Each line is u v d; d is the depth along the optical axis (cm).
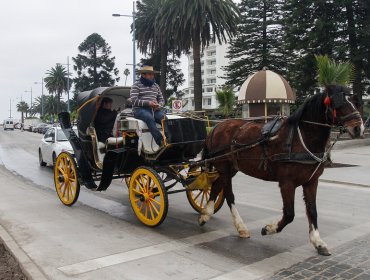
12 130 8269
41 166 1662
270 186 1141
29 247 602
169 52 4075
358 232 669
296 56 3934
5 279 493
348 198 966
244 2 4134
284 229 687
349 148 2319
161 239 639
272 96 2228
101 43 6950
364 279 473
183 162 753
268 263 528
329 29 3072
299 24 3238
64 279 483
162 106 757
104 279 483
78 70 6988
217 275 491
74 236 659
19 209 859
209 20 2848
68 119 942
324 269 505
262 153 591
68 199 890
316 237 563
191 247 598
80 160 838
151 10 3681
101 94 815
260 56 4172
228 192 670
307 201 570
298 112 548
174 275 493
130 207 880
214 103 10025
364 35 2945
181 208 862
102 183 781
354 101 501
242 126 653
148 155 739
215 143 689
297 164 544
